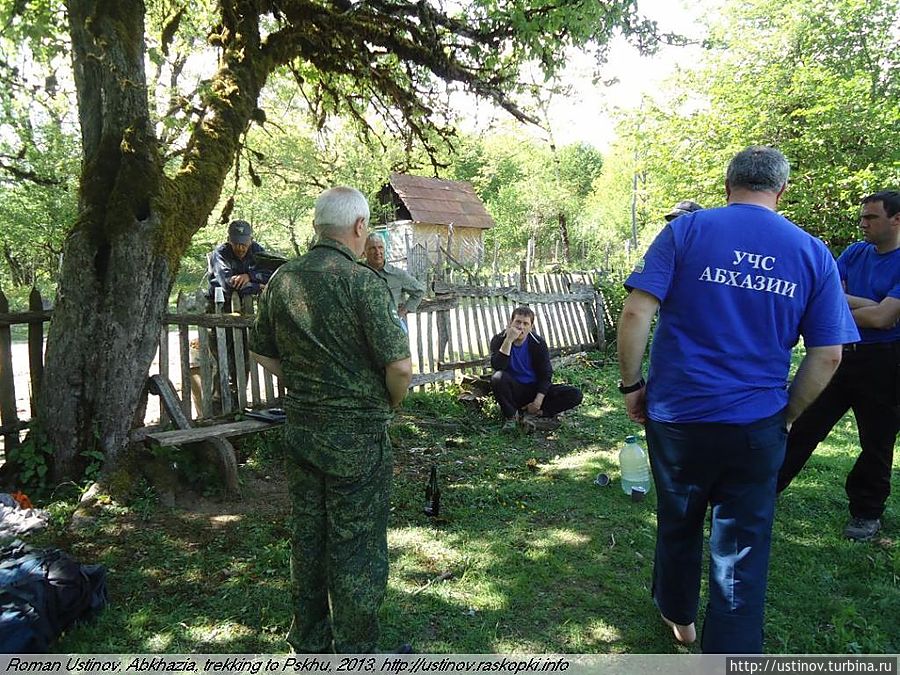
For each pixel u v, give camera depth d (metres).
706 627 2.21
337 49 5.21
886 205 3.34
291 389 2.22
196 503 4.03
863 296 3.46
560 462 5.09
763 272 2.11
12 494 3.84
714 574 2.21
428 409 6.38
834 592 3.08
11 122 5.29
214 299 5.05
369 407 2.17
